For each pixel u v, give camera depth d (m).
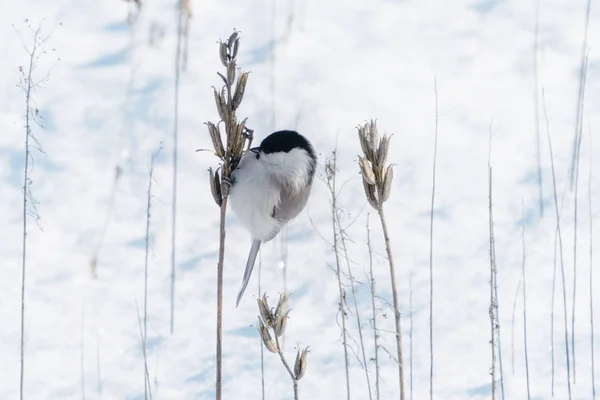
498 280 10.00
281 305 5.72
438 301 9.77
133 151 12.29
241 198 6.83
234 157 5.79
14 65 13.71
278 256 10.66
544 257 10.26
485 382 8.60
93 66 13.91
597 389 8.39
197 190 11.75
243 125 5.75
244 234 11.14
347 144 11.91
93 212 11.46
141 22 14.92
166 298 10.20
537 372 8.70
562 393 8.39
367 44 14.20
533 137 12.16
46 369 9.19
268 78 13.33
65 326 9.80
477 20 14.62
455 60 13.73
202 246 10.95
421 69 13.57
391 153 12.02
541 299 9.67
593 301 9.55
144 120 12.80
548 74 13.24
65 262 10.76
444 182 11.59
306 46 14.14
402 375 5.96
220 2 15.41
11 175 11.98
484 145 12.11
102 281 10.48
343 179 11.46
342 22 14.79
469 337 9.25
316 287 10.13
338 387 8.70
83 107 13.05
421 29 14.51
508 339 9.17
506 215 11.00
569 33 14.04
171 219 11.35
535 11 14.68
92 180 11.91
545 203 11.07
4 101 13.11
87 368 9.22
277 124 12.27
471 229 10.83
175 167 10.90
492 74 13.40
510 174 11.62
